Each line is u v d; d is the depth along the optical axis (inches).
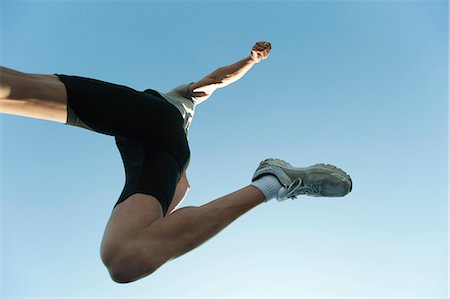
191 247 64.1
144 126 75.9
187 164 83.1
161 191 69.7
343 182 78.0
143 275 61.1
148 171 71.4
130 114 75.0
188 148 84.5
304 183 78.5
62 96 69.1
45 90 67.7
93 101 71.7
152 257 61.0
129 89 79.4
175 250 62.9
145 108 77.7
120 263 60.1
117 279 61.1
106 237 63.0
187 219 64.8
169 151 77.0
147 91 88.4
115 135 75.2
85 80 74.1
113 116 73.2
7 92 64.6
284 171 78.7
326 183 78.0
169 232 63.0
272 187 74.6
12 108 67.0
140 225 62.9
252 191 72.7
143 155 74.6
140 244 60.9
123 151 77.4
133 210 65.1
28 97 66.2
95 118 71.9
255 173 79.0
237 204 69.7
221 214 67.4
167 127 79.4
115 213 66.6
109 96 74.0
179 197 85.5
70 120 71.0
